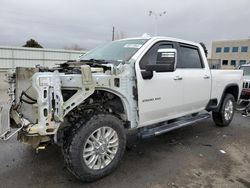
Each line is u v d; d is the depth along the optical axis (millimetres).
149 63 3869
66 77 2893
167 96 4109
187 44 4738
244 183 3307
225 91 5891
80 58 4605
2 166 3631
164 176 3436
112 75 3334
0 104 3059
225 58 67000
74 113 3221
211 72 5262
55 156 4008
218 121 6004
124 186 3146
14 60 26938
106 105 3594
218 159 4078
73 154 2975
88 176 3131
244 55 63406
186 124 4582
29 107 2961
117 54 4055
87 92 3049
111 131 3340
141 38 4230
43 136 2943
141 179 3334
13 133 2896
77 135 2992
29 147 4359
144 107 3750
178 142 4883
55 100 2787
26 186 3104
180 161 3953
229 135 5441
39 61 28297
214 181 3336
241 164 3900
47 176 3359
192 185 3217
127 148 4465
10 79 3203
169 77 4105
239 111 8234
